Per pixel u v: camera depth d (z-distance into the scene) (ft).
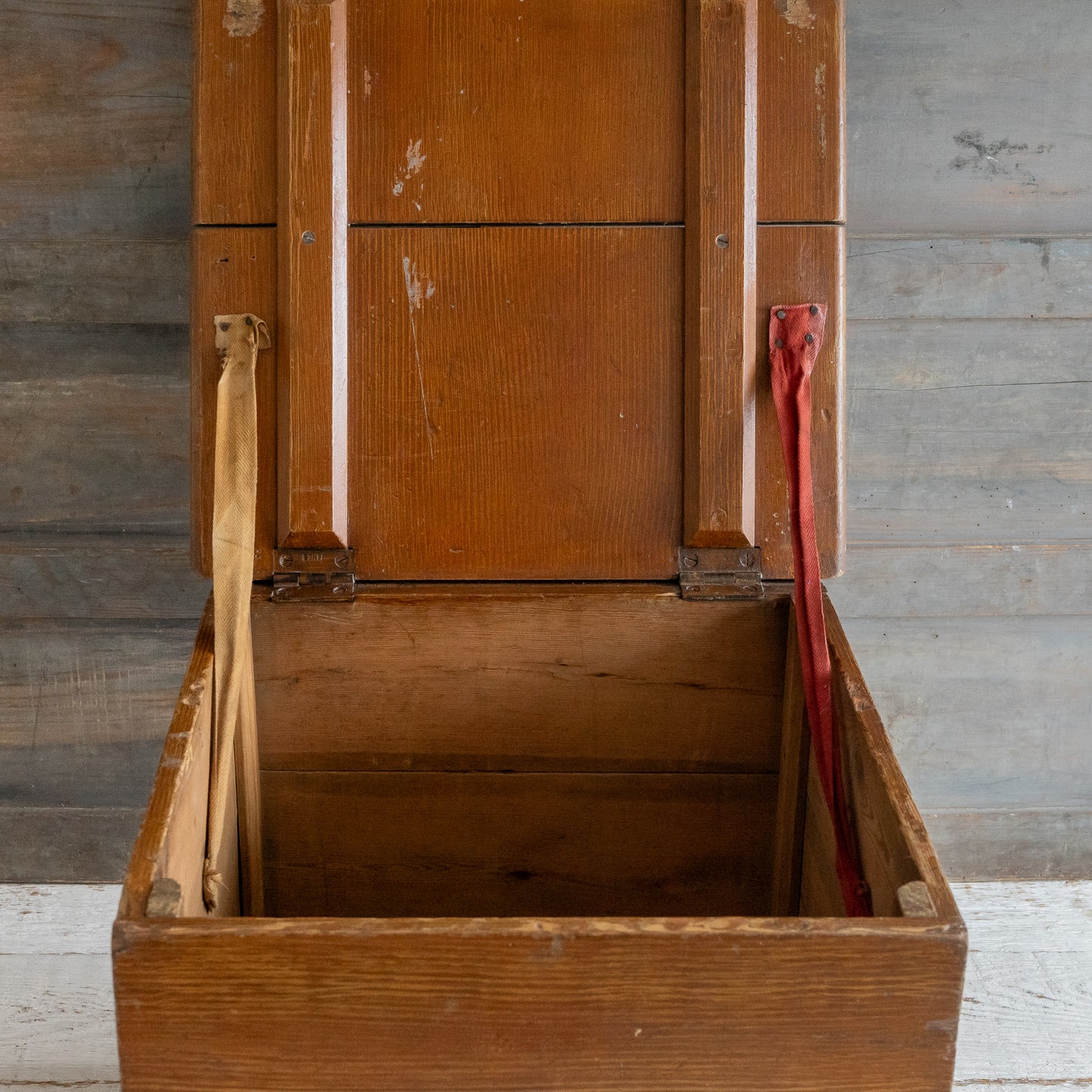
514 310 4.18
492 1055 2.58
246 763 4.20
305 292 4.06
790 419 4.09
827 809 3.88
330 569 4.20
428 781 4.43
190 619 5.29
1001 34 4.92
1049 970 4.98
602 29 4.10
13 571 5.22
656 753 4.40
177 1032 2.56
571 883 4.55
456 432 4.22
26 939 5.11
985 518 5.31
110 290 5.01
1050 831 5.58
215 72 4.06
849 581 5.34
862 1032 2.58
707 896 4.54
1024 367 5.18
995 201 5.04
